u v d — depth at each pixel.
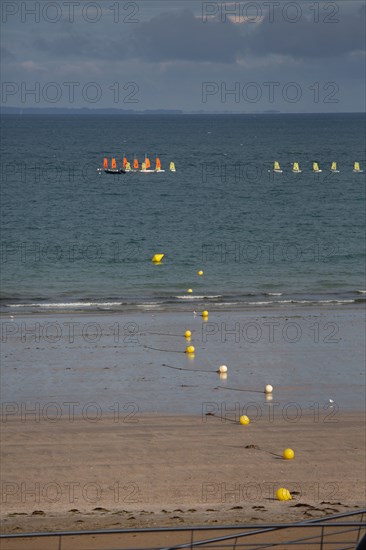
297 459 29.84
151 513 24.53
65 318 53.00
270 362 42.84
